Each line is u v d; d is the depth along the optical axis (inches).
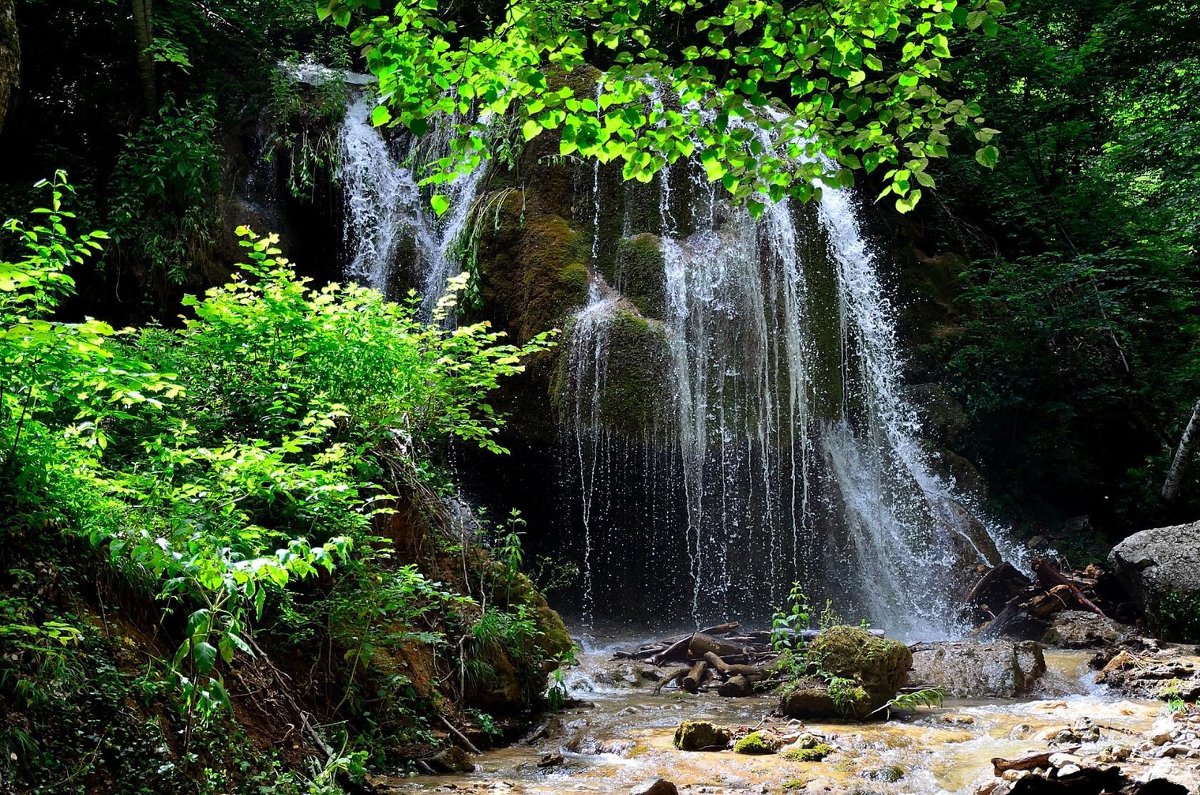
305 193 557.3
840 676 284.5
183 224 492.1
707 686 335.6
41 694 146.7
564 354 464.4
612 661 372.5
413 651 253.4
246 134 567.2
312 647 224.1
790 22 209.0
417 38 198.5
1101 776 178.9
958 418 579.2
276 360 267.9
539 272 488.7
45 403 172.9
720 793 203.9
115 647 169.2
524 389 474.3
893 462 518.9
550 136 529.0
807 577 484.7
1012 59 676.1
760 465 478.9
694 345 475.2
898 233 635.5
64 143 516.1
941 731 258.5
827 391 503.8
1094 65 700.0
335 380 269.6
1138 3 682.8
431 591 244.4
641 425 449.7
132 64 545.3
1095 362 637.3
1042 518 600.1
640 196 518.3
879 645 287.4
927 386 586.6
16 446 165.9
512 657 278.5
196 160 495.5
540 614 297.1
